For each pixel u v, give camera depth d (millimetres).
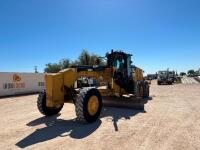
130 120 8305
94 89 8219
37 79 25281
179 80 44688
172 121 8047
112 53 11414
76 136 6469
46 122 8273
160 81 36094
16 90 22391
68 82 8594
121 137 6277
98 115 8328
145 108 10945
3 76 21078
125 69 12172
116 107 11258
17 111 11055
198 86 28938
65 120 8531
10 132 7043
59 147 5613
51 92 8047
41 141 6102
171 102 13023
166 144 5676
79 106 7719
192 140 5949
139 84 13367
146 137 6250
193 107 11102
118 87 11430
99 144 5754
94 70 10008
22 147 5672
